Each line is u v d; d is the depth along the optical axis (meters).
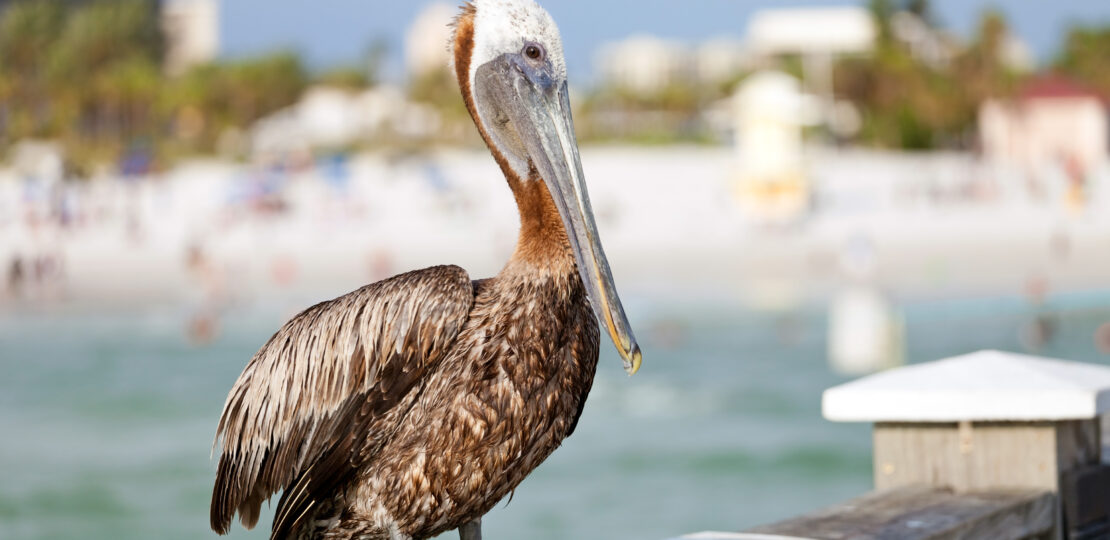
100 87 76.62
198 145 75.00
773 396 23.92
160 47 95.25
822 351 29.17
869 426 20.81
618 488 16.69
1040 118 71.69
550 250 2.98
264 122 78.50
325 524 2.98
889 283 40.09
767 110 48.62
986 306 34.47
